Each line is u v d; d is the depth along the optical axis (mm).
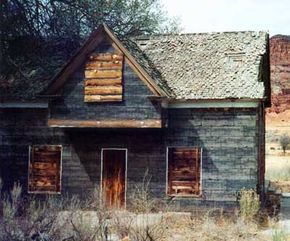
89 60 19844
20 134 21453
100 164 20656
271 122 92250
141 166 20297
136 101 19406
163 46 23234
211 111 19938
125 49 19438
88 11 27109
